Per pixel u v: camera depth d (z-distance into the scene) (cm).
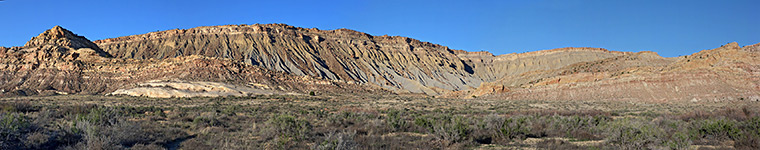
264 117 3219
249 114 3712
